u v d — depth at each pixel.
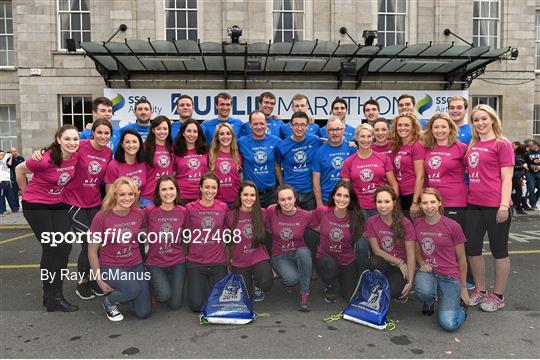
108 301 3.99
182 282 4.28
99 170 4.65
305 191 5.44
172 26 13.95
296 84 13.73
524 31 15.01
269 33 14.05
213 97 13.25
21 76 13.98
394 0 14.51
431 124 4.45
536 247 7.06
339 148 5.20
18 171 4.38
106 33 14.00
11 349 3.41
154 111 13.20
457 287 3.94
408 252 4.13
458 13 14.46
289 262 4.44
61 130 4.19
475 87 14.98
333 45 11.29
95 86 14.12
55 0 14.01
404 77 13.85
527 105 15.10
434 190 3.93
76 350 3.40
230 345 3.47
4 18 16.36
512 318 4.03
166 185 4.14
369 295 4.03
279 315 4.13
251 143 5.32
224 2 13.82
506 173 4.11
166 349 3.41
